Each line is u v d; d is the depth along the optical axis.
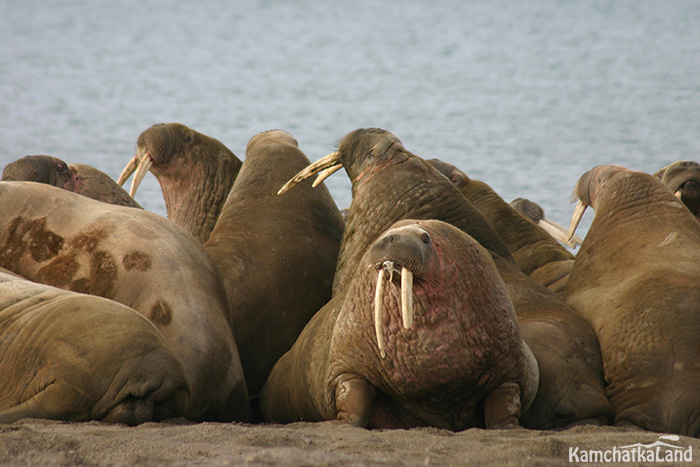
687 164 23.27
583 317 16.91
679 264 16.50
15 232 16.02
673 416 14.23
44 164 22.89
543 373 14.92
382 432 12.00
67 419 12.45
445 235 13.53
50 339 12.80
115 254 15.43
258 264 19.69
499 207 23.39
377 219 19.20
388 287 13.20
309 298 19.89
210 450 10.39
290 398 16.67
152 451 10.35
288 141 22.95
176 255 15.77
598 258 17.95
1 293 13.66
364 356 13.78
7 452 10.13
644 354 15.05
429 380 13.30
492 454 10.41
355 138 20.45
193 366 14.60
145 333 12.88
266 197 21.06
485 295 13.38
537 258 22.11
